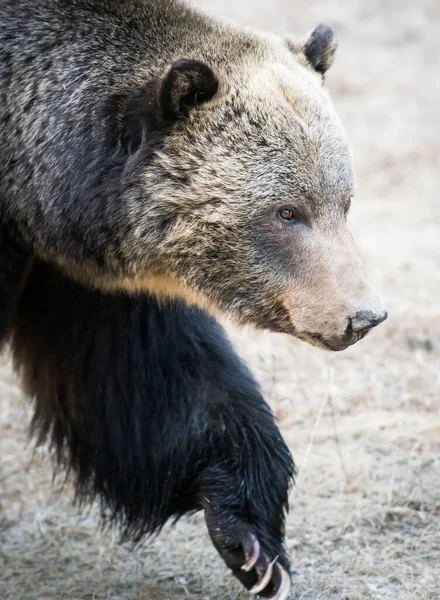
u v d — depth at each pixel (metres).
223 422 11.49
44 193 11.01
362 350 17.66
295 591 11.91
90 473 12.51
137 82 10.95
